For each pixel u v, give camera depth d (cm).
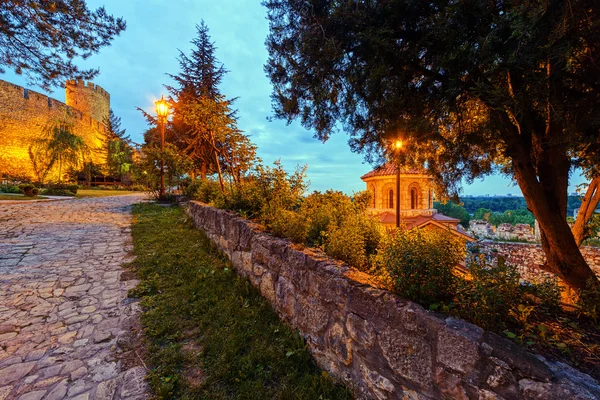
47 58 711
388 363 175
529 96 186
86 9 677
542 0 147
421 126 238
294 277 280
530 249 1301
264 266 342
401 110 260
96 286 379
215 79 1641
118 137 3747
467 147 289
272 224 375
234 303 330
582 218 485
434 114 252
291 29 283
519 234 1698
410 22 227
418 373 157
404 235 221
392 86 237
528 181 284
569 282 303
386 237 266
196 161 1392
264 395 205
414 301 173
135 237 621
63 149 2714
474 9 189
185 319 300
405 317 166
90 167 3070
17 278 398
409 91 257
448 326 144
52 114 2786
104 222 811
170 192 1390
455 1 202
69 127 2834
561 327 149
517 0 165
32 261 470
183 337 270
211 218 576
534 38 161
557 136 217
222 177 734
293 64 282
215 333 273
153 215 891
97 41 729
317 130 320
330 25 246
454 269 188
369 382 189
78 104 3350
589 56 177
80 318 298
